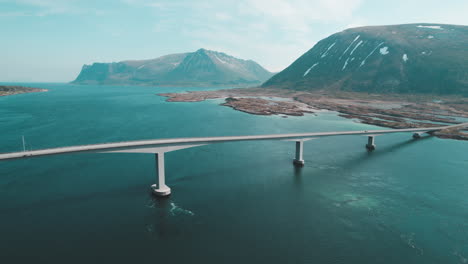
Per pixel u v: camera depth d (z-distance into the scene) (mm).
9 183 68375
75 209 56281
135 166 82500
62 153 56219
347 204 62344
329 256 44656
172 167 83562
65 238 46781
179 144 68125
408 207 61406
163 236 48406
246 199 63469
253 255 44344
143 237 47938
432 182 76250
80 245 45156
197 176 76812
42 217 52969
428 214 58562
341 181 76125
